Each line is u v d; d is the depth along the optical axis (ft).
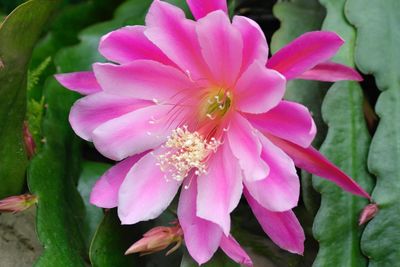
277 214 1.92
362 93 2.06
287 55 1.88
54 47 2.38
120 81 1.94
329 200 2.00
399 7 2.08
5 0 2.43
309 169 1.91
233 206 1.87
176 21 1.90
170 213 2.11
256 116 1.91
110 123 1.95
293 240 1.92
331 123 2.04
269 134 1.91
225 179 1.92
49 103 2.15
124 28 1.92
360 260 2.00
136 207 1.94
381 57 2.06
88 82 2.02
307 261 2.06
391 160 2.01
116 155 1.96
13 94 2.02
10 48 1.97
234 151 1.91
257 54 1.85
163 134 1.98
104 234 2.02
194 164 1.93
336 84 2.06
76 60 2.23
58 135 2.14
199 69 1.95
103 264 2.01
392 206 1.99
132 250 1.95
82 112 1.98
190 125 2.00
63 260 1.99
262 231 2.10
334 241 2.00
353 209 2.01
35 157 2.07
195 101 2.00
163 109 1.98
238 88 1.92
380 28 2.07
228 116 1.96
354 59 2.07
